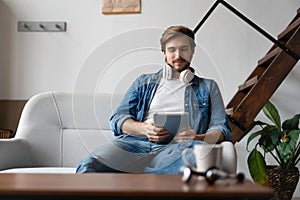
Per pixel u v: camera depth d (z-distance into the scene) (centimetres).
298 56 304
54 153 309
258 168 312
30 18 386
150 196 125
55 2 385
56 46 384
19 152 291
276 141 317
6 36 386
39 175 164
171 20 380
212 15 379
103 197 126
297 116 335
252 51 378
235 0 381
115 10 381
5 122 382
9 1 388
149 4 381
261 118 375
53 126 313
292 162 333
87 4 384
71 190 127
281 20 379
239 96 353
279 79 305
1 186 134
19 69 384
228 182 142
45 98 318
